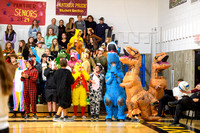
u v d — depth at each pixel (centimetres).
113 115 884
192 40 989
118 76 823
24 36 1338
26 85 867
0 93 246
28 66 863
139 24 1365
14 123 769
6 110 249
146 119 828
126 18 1365
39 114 946
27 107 879
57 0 1354
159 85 905
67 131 643
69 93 818
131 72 816
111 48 827
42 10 1348
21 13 1338
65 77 811
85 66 938
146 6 1370
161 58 908
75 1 1359
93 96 877
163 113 947
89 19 1300
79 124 758
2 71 249
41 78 948
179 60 1086
